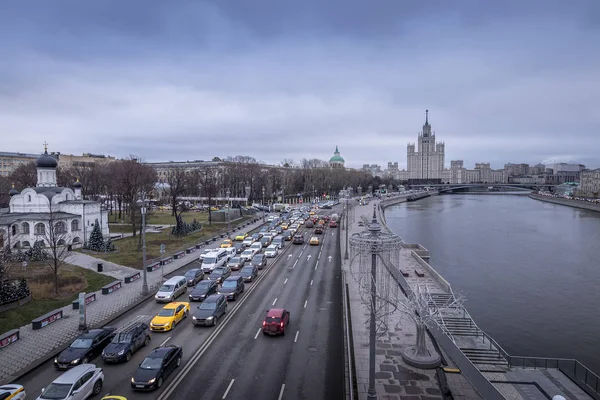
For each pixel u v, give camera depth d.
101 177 145.12
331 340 31.95
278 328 32.53
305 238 86.31
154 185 153.25
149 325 34.69
